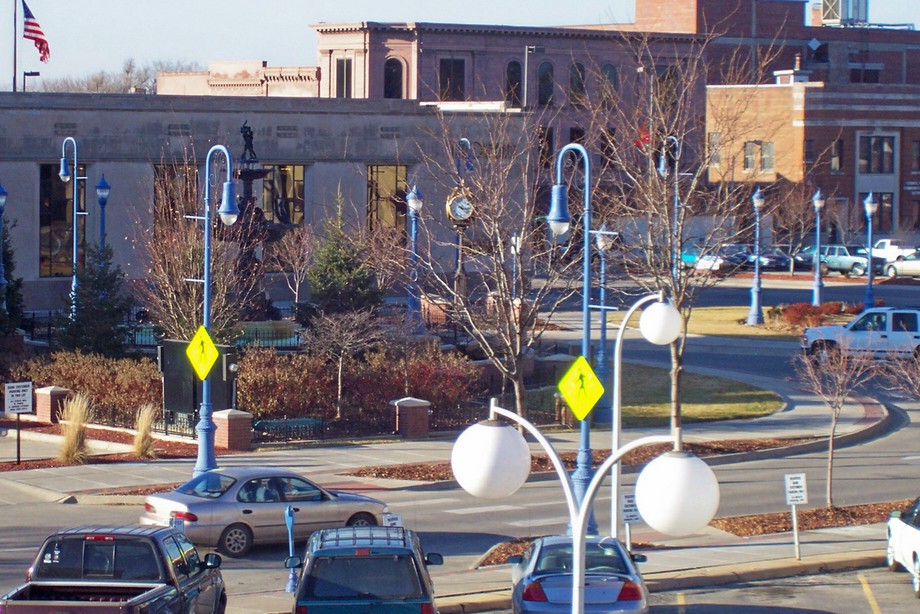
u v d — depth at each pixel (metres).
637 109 42.19
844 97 102.56
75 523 25.97
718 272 38.72
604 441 36.47
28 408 33.16
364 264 47.06
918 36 130.38
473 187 43.44
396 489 30.12
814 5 148.25
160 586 14.86
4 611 13.77
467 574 21.53
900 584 21.39
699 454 34.91
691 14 118.38
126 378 39.41
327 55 102.38
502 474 10.15
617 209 40.06
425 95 100.12
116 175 66.81
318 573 14.62
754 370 51.62
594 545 16.70
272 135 70.44
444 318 51.62
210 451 29.02
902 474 32.75
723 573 21.62
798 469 33.53
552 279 35.34
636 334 60.88
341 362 38.56
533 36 99.88
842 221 98.38
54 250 66.50
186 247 43.28
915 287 84.38
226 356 30.72
